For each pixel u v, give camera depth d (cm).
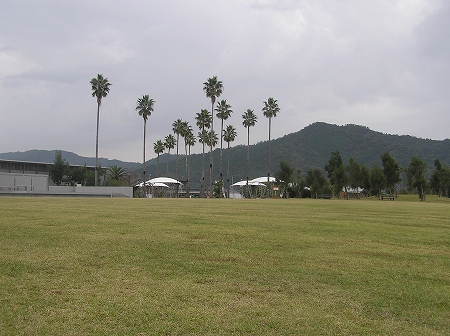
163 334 467
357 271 784
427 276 759
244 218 1822
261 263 834
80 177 9550
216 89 8600
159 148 11162
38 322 495
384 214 2292
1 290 616
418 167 7375
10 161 8794
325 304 581
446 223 1762
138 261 831
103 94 8006
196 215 1945
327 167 9675
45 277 694
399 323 517
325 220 1805
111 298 586
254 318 519
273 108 9131
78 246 991
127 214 1944
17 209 2205
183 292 620
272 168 18588
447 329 502
